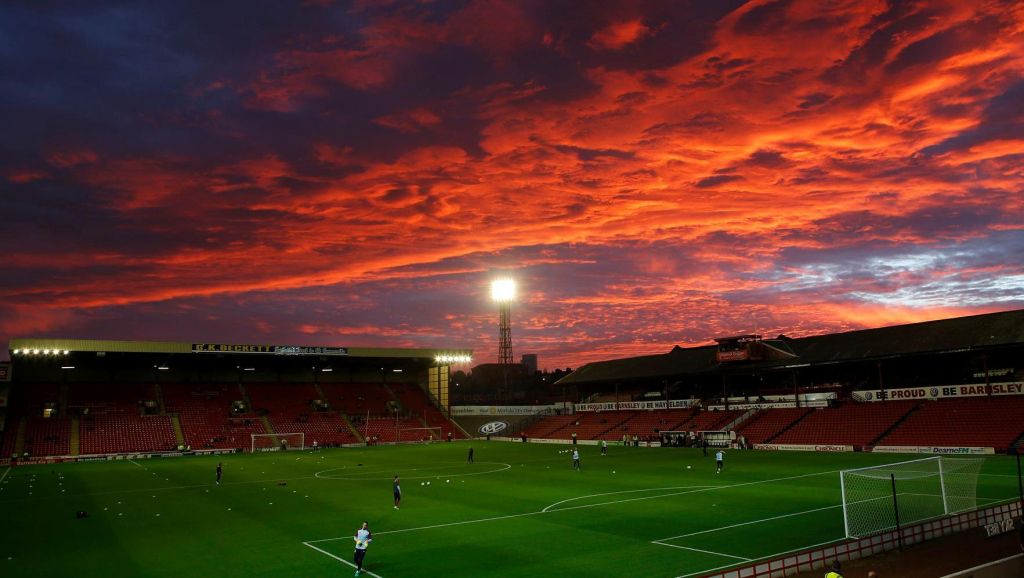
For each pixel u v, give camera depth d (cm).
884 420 7212
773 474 5156
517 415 11919
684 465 6066
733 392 9912
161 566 2638
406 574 2450
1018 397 6562
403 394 12606
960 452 6094
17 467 7350
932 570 2222
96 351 9012
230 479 5700
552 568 2486
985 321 7138
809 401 8381
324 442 10212
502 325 15175
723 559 2553
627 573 2391
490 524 3369
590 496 4241
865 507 3453
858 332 8406
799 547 2702
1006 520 2794
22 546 3039
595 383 11044
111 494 4806
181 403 10406
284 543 3011
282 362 11169
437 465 6694
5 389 9081
